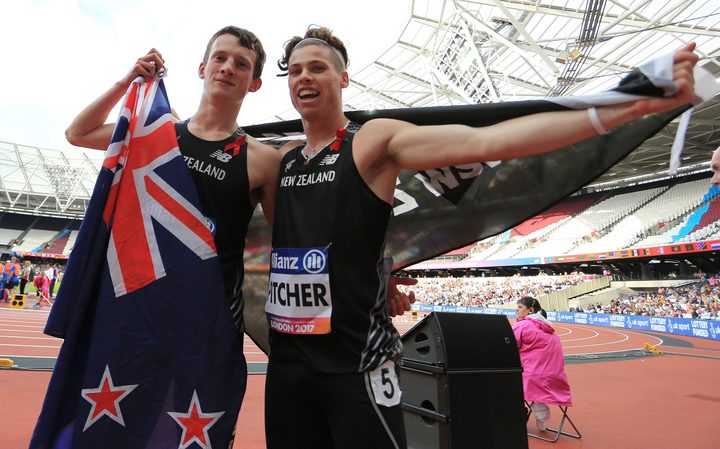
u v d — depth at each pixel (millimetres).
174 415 1506
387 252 2264
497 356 2953
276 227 1712
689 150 28547
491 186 1988
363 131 1606
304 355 1521
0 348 7777
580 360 11102
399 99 32500
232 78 1856
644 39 19453
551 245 35719
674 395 7078
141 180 1694
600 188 38531
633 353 12789
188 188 1697
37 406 4480
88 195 43750
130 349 1519
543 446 4395
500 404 2861
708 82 1112
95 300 1586
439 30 23359
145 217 1650
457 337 2871
